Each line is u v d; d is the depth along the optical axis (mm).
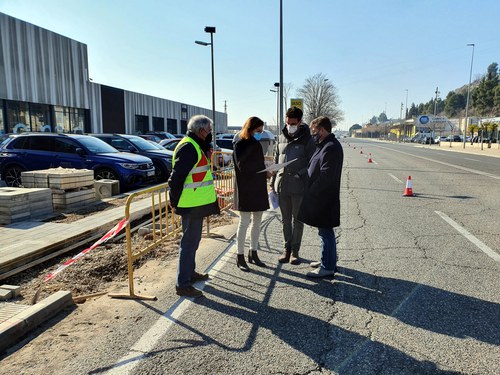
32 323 3264
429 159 26000
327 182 4141
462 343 3041
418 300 3807
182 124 59688
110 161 10578
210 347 2998
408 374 2666
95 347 3002
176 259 5195
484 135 59469
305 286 4180
